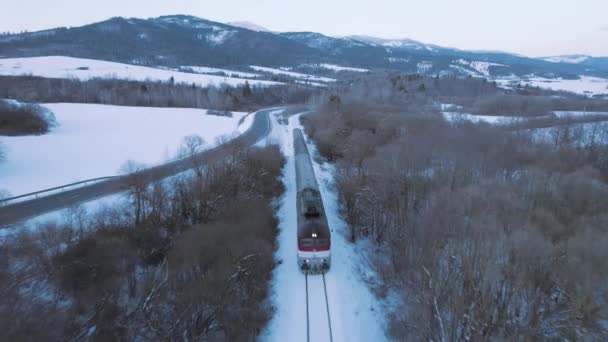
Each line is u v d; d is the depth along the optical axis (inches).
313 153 2488.9
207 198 1398.9
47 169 1706.4
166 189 1455.5
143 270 1104.8
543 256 1047.6
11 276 850.1
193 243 1075.3
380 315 1035.9
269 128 3093.0
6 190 1387.8
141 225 1229.1
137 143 2335.1
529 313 894.4
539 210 1336.1
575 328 848.9
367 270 1253.1
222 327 869.2
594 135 2213.3
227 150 1920.5
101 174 1672.0
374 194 1499.8
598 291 920.9
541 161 1866.4
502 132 2220.7
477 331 780.6
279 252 1289.4
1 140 2132.1
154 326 834.2
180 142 2383.1
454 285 933.2
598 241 1053.2
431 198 1466.5
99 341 810.2
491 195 1433.3
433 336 817.5
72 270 928.9
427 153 1846.7
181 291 926.4
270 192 1754.4
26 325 737.0
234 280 990.4
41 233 1002.1
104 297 896.9
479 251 1037.8
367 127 2790.4
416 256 1160.2
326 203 1704.0
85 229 1119.6
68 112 3430.1
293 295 1061.8
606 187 1515.7
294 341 904.3
